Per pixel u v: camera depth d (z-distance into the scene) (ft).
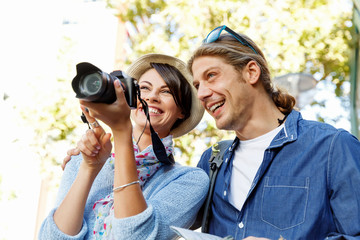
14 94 20.70
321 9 21.36
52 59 22.72
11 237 20.36
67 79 21.98
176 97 7.03
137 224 5.26
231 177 6.40
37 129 20.92
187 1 21.44
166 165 6.60
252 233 5.75
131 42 23.99
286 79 16.08
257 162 6.21
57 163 21.26
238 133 6.41
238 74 6.18
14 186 20.33
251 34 21.01
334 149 5.65
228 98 6.11
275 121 6.33
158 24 22.61
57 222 5.82
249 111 6.24
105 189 6.44
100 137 5.81
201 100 6.29
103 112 5.14
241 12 21.07
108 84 4.91
